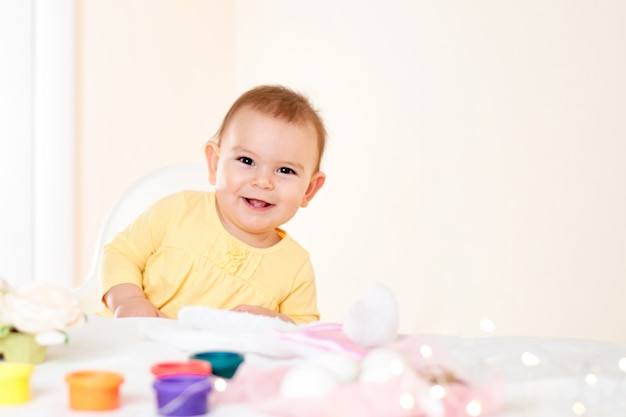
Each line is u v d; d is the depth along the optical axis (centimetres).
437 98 222
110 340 86
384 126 241
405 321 227
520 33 200
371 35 247
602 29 181
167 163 299
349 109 256
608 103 179
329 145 264
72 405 58
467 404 59
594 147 182
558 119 191
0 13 271
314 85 272
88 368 72
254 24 300
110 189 288
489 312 204
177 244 151
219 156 154
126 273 145
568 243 187
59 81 277
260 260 152
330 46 264
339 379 60
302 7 276
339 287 257
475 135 211
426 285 221
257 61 299
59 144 278
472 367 67
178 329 86
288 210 151
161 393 58
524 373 75
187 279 150
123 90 291
